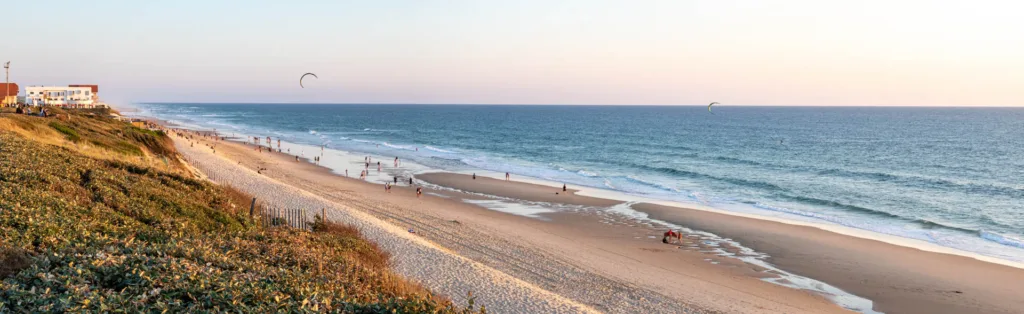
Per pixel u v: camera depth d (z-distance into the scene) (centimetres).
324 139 12356
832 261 3044
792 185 5766
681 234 3531
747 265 2959
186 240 1372
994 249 3325
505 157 8738
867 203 4775
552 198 4859
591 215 4141
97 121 5656
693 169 7094
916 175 6556
